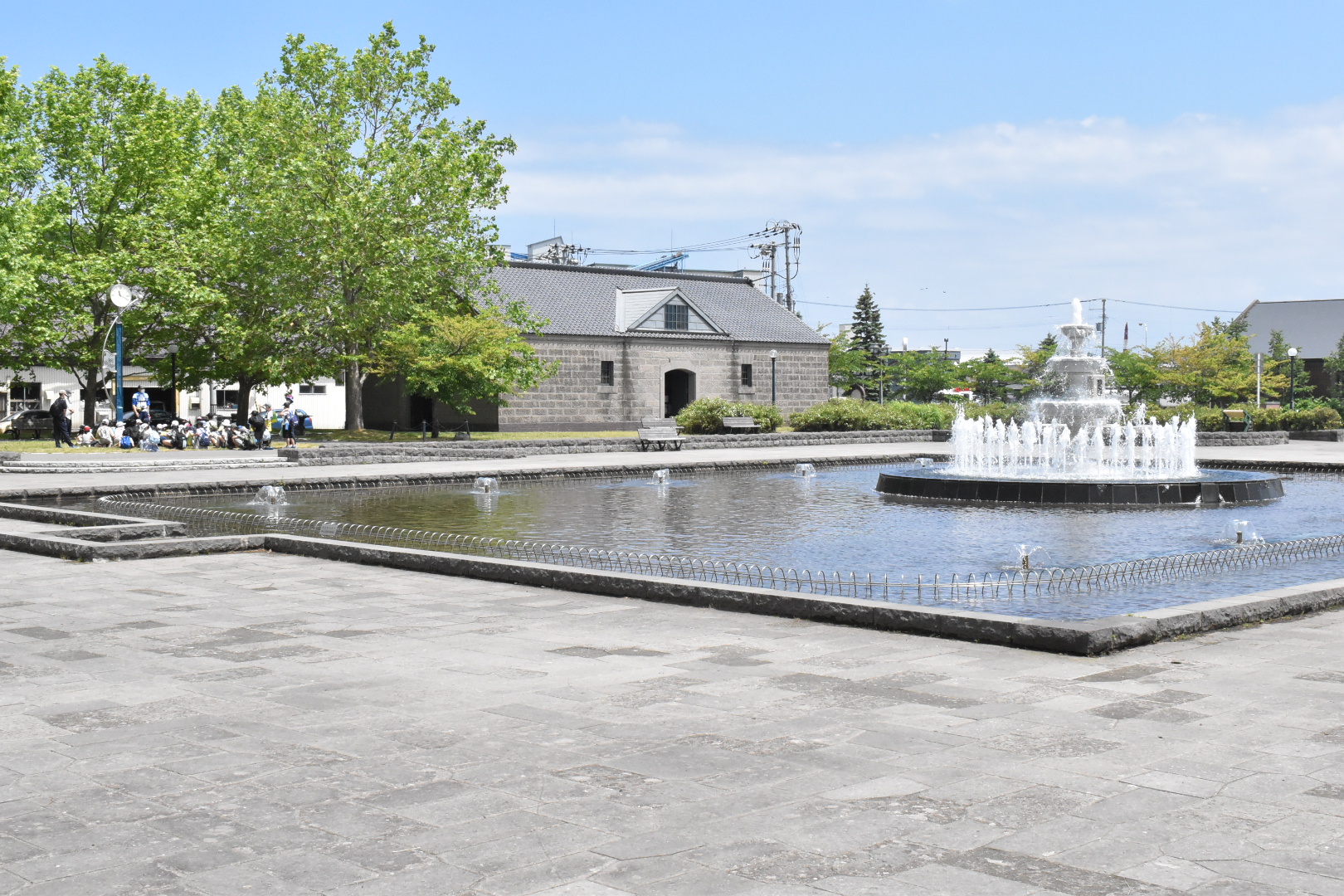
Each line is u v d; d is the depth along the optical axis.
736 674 6.73
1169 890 3.61
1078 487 19.72
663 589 9.45
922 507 19.44
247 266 38.81
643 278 55.81
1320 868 3.77
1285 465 28.16
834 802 4.44
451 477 25.05
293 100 37.78
